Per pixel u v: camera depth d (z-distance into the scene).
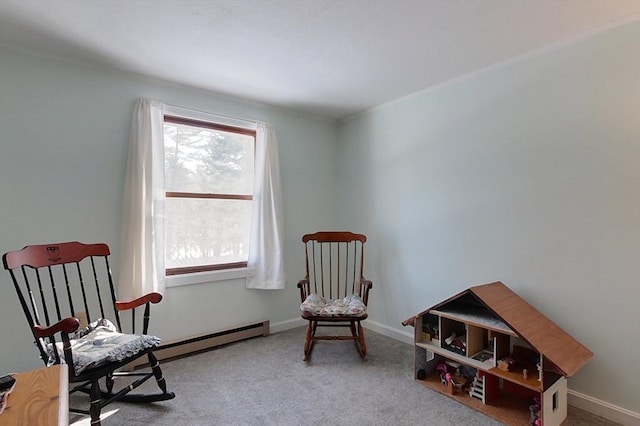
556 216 1.93
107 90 2.27
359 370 2.26
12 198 1.95
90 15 1.65
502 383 1.97
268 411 1.79
